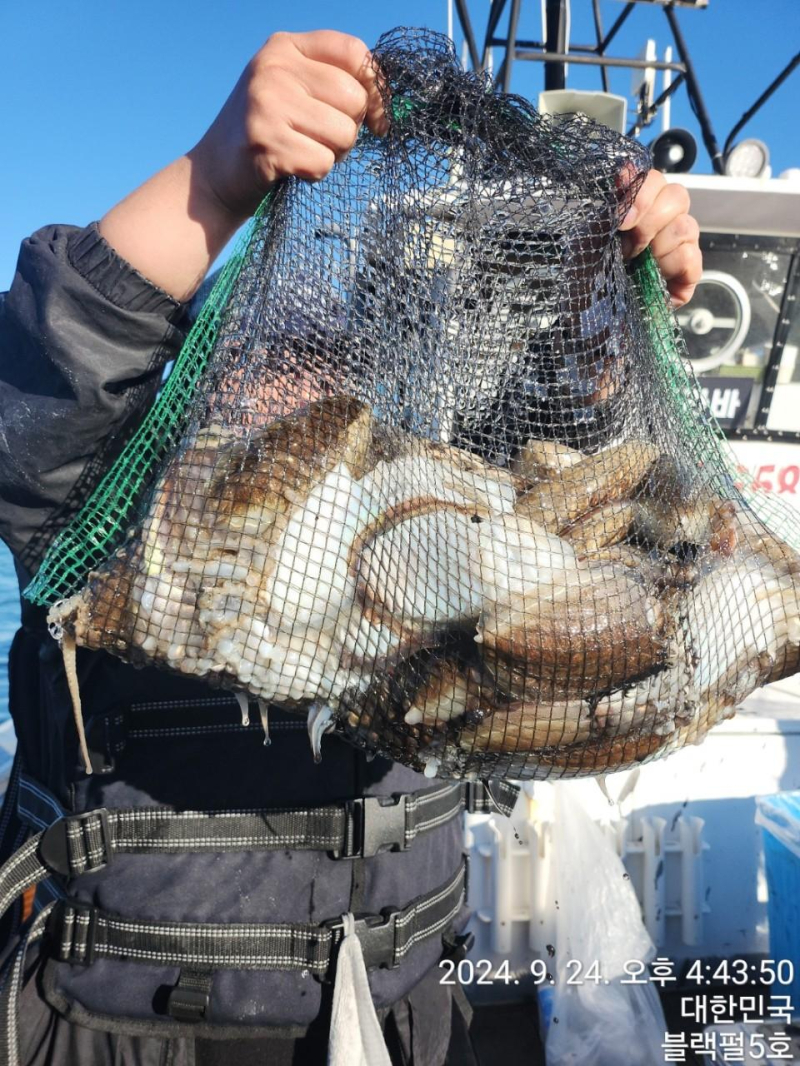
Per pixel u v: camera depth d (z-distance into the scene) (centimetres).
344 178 133
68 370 118
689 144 340
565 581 111
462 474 126
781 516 173
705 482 143
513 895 276
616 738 115
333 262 135
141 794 140
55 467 127
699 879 281
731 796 286
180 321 136
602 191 137
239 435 120
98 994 136
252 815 140
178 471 116
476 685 111
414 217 133
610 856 245
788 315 366
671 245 159
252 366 125
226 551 110
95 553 134
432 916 154
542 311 147
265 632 110
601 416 150
